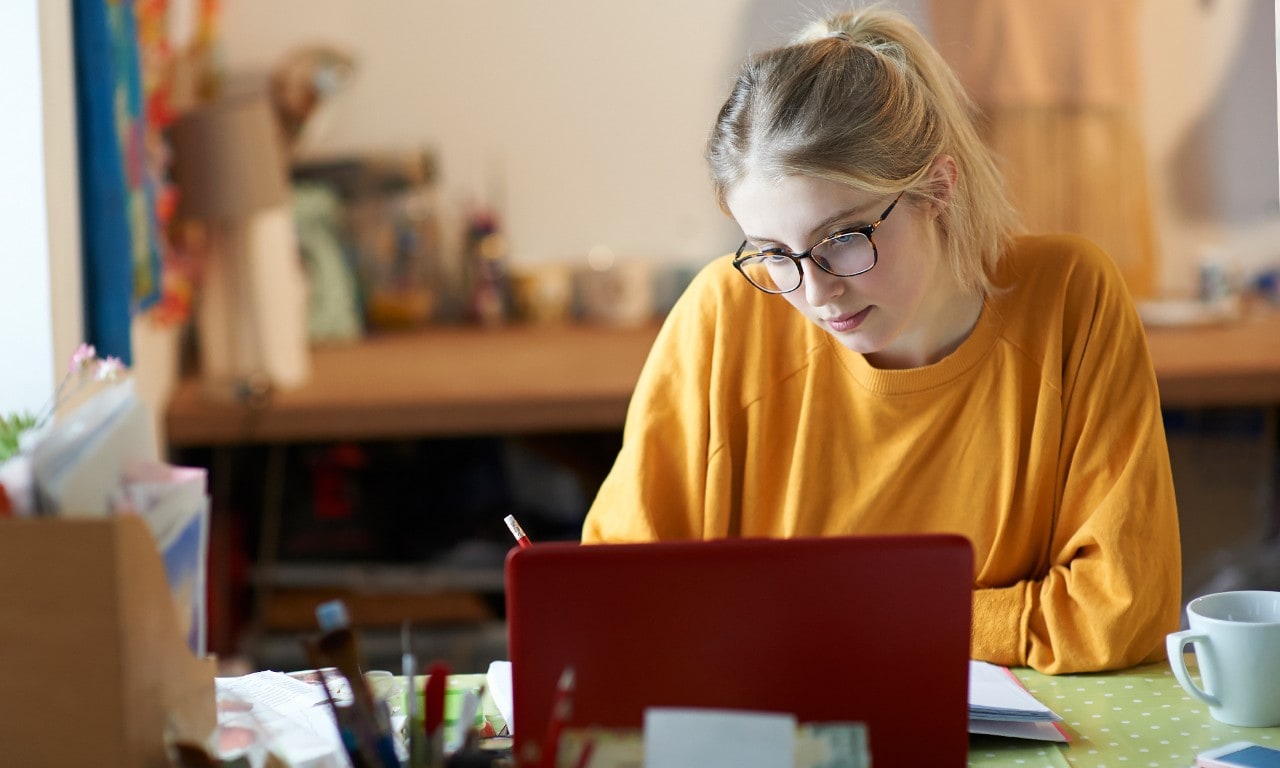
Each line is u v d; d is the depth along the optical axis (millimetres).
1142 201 4125
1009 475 1391
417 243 4262
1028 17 3986
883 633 953
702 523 1445
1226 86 4246
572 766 857
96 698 857
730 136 1252
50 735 861
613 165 4398
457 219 4348
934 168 1294
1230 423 3736
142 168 2680
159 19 3127
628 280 4281
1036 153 4020
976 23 3984
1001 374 1396
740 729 835
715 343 1449
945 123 1324
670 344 1483
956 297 1389
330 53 4168
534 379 3480
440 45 4309
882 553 951
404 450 3684
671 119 4391
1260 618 1180
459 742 937
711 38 4363
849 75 1240
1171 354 3461
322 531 3574
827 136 1198
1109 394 1381
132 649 866
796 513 1429
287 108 4141
